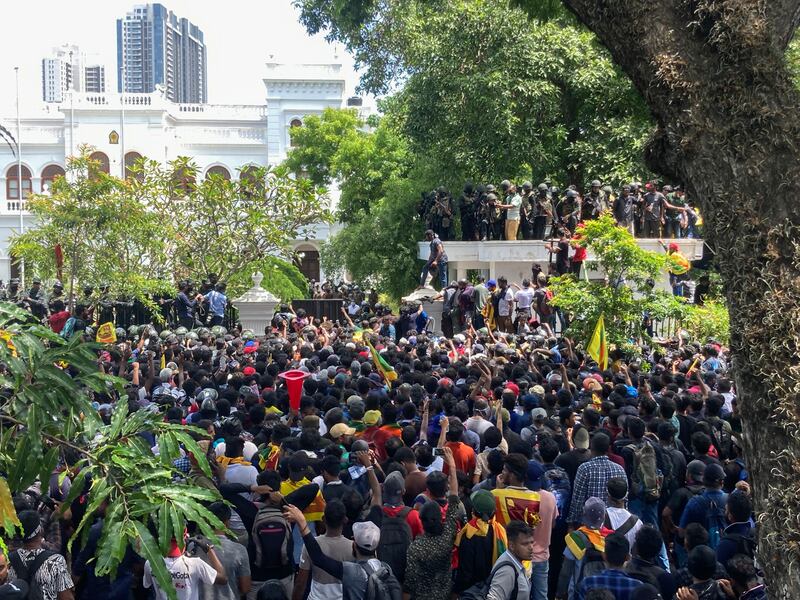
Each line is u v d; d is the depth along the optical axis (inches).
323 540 274.4
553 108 1206.3
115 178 1096.8
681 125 220.1
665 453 357.7
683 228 1095.6
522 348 672.4
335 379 470.6
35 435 177.8
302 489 302.4
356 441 319.6
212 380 511.2
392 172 1695.4
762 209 206.8
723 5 216.4
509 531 264.4
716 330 748.6
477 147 1195.9
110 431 190.2
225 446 337.4
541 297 893.8
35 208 1079.6
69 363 190.1
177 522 175.3
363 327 900.6
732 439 387.2
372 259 1434.5
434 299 1012.5
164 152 2101.4
